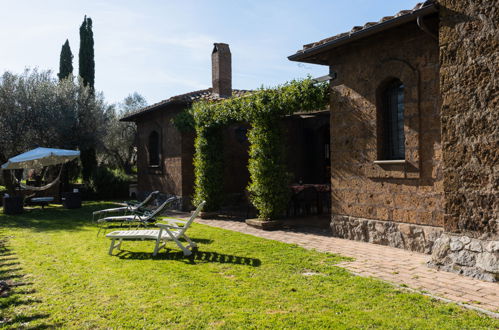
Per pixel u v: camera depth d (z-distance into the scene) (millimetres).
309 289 4992
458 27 5645
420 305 4328
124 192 21219
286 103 9680
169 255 7145
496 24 5195
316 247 7715
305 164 17484
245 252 7309
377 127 7848
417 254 6918
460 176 5672
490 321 3859
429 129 6879
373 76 7906
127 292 4941
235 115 11297
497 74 5199
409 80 7164
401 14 6836
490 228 5312
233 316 4082
